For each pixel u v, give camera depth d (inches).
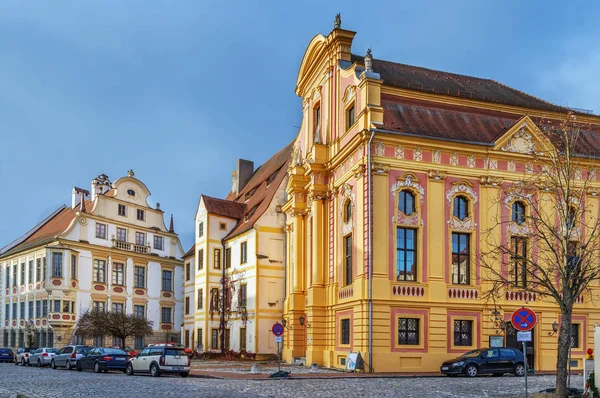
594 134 1689.2
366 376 1262.3
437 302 1419.8
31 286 2677.2
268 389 970.7
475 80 1905.8
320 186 1704.0
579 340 1507.1
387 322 1385.3
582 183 1534.2
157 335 2881.4
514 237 1476.4
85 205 2773.1
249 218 2325.3
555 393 832.3
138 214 2869.1
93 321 2261.3
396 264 1418.6
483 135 1530.5
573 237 1472.7
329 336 1624.0
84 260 2564.0
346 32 1689.2
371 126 1438.2
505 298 1459.2
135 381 1160.8
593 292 1520.7
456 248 1470.2
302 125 1973.4
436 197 1457.9
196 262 2442.2
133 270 2792.8
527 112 1643.7
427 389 965.2
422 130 1478.8
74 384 1091.9
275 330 1258.0
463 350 1423.5
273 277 2128.4
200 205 2444.6
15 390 971.3
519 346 1457.9
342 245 1587.1
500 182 1492.4
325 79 1759.4
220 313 2322.8
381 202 1422.2
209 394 882.8
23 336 2701.8
